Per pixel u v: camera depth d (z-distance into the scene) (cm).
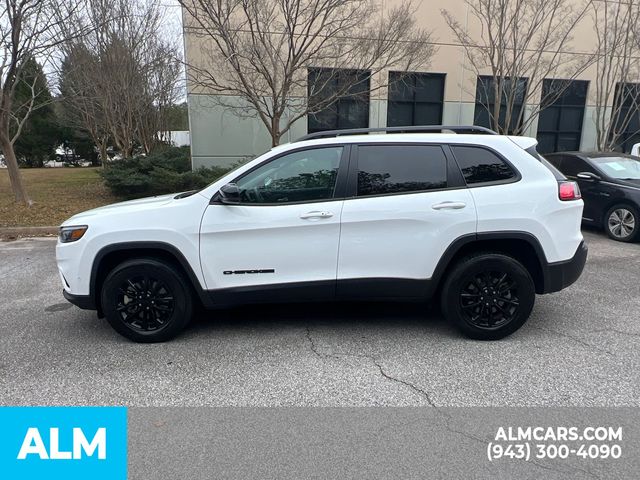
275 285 393
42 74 1355
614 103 1328
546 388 323
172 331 403
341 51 981
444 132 423
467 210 384
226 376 345
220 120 1242
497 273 396
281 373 348
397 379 338
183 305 400
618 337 408
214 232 384
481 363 361
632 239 792
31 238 891
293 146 396
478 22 1334
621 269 633
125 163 1305
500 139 399
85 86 1473
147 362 368
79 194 1338
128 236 386
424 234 388
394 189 392
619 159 884
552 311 473
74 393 322
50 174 2109
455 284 395
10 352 388
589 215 857
